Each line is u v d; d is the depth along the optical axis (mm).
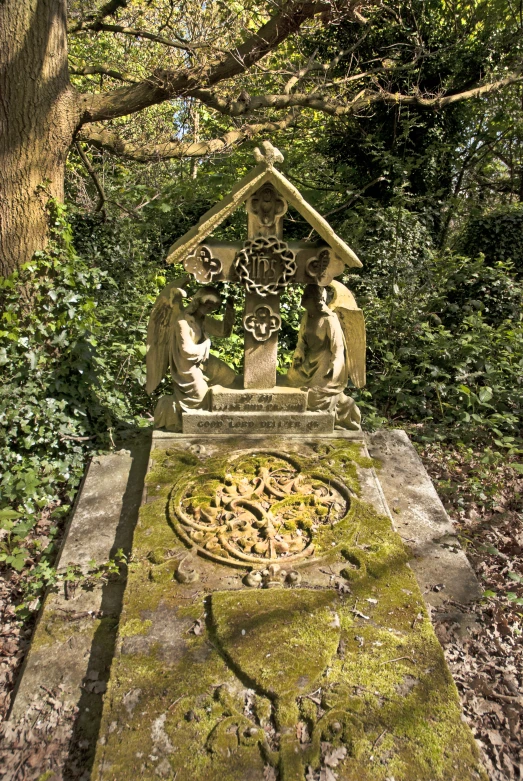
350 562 3293
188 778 2227
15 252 4988
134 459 4500
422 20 10680
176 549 3363
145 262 8531
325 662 2656
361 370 4465
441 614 3172
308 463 4098
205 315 4266
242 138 8086
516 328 6918
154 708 2480
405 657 2709
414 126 11008
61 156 5133
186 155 7160
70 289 4988
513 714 2729
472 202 11023
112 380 5465
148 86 5766
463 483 4945
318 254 3990
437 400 6395
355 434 4469
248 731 2375
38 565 3682
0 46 4629
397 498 4051
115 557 3490
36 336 4789
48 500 4469
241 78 8445
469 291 8562
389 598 3049
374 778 2225
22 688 2807
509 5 11320
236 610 2920
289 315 8070
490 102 11891
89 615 3170
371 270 8422
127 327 6254
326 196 11305
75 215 9023
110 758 2295
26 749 2578
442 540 3693
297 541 3410
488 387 5672
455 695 2543
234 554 3297
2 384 4648
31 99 4758
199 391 4305
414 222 9250
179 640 2793
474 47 11250
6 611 3533
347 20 9180
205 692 2547
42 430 4648
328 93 8508
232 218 9523
